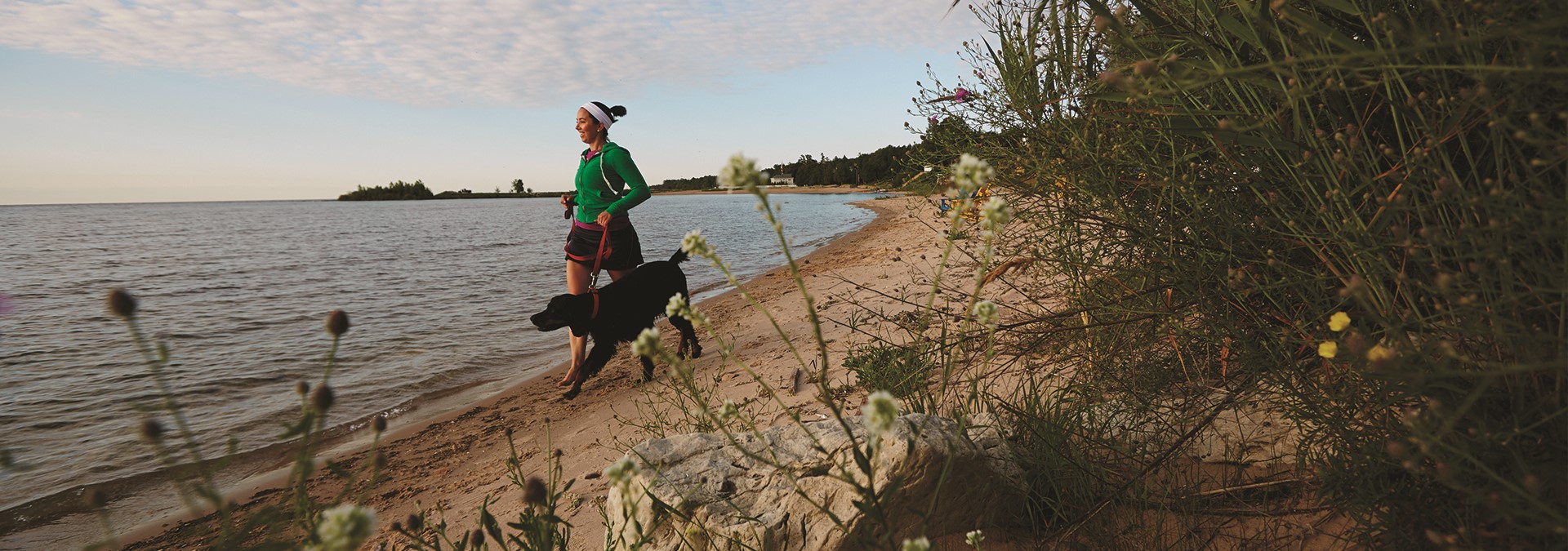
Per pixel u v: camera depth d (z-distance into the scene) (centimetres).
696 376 534
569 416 510
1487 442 127
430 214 7006
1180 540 199
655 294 559
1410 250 143
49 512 400
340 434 523
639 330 548
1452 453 141
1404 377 113
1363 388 171
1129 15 193
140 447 502
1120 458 238
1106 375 249
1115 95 181
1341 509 182
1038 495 233
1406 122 159
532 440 466
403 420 552
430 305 1152
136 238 3516
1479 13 137
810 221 3550
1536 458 139
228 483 432
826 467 226
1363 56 117
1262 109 177
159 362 107
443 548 311
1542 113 138
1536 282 135
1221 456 240
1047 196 264
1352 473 175
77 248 2808
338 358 776
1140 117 221
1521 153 135
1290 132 172
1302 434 205
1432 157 146
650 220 4272
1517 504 120
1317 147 161
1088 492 223
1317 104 183
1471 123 145
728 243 2378
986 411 278
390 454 470
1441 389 143
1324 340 177
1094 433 240
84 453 491
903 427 226
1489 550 142
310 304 1195
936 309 284
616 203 522
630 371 615
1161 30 205
